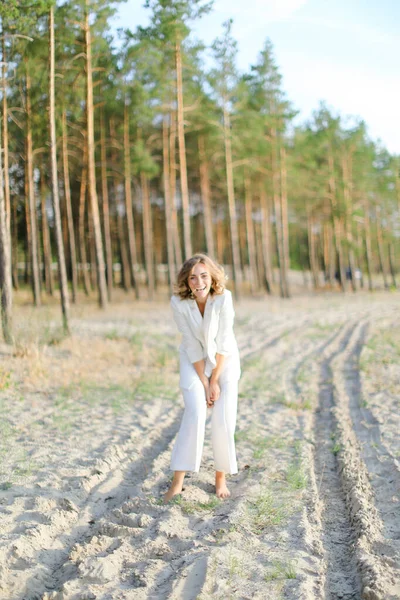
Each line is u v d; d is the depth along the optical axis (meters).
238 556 3.56
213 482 4.91
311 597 3.08
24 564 3.51
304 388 9.04
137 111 25.14
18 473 5.00
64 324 13.43
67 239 37.47
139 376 9.70
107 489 4.81
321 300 31.66
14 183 28.52
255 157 31.70
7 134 19.02
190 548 3.70
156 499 4.53
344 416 7.17
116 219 41.12
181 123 24.39
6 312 11.20
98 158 29.73
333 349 13.42
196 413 4.41
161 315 21.31
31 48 16.98
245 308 25.52
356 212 38.84
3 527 3.92
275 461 5.47
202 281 4.44
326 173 37.53
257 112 30.28
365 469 5.20
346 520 4.26
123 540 3.83
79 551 3.69
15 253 32.09
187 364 4.60
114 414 7.26
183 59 23.09
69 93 20.05
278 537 3.85
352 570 3.49
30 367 9.29
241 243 50.97
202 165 32.34
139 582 3.28
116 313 21.92
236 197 38.28
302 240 62.19
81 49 19.50
